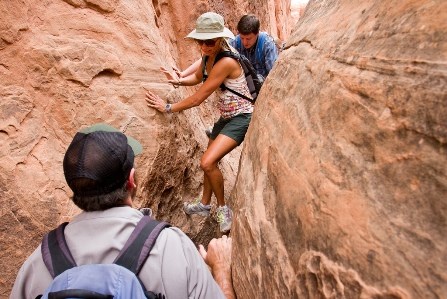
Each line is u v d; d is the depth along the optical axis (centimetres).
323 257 104
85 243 104
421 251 76
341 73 121
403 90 91
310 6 217
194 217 349
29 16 245
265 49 341
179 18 464
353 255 92
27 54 239
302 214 120
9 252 199
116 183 109
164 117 295
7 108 225
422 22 94
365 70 108
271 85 202
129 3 306
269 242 141
